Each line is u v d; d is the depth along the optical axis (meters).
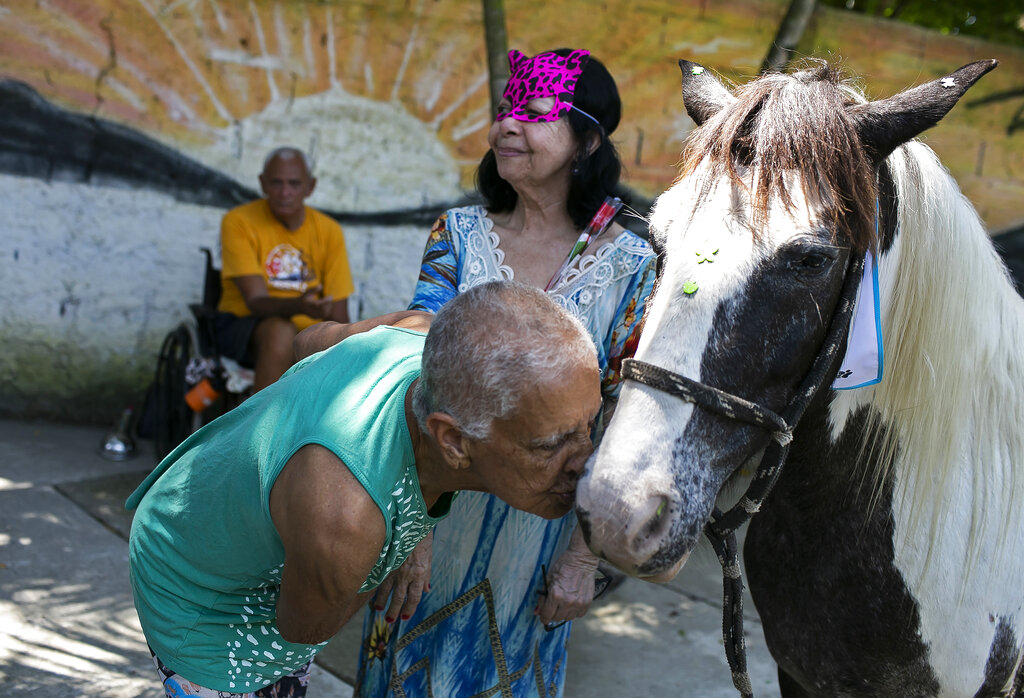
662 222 1.48
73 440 4.35
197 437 1.54
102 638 2.70
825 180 1.34
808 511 1.68
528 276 1.83
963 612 1.62
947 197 1.54
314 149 4.81
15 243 4.40
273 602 1.47
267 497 1.31
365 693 1.87
